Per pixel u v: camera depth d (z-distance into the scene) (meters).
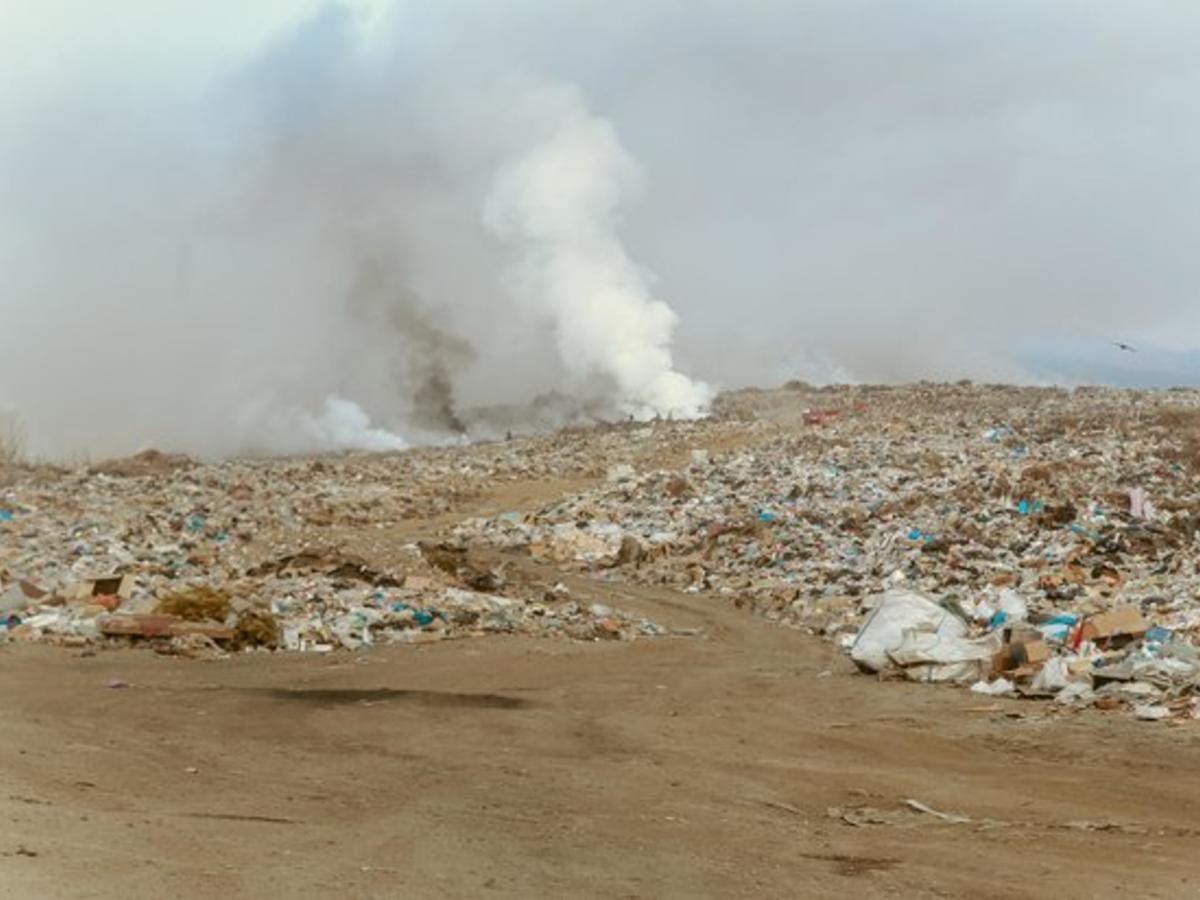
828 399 129.00
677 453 92.62
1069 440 72.38
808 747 17.23
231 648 28.36
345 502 69.75
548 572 51.53
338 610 32.12
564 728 18.39
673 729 18.45
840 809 13.14
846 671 25.52
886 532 49.03
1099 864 10.47
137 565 37.97
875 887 9.55
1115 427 77.25
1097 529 43.38
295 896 8.33
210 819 11.12
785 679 24.23
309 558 41.97
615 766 15.41
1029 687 22.03
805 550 48.75
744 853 10.66
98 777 13.13
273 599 32.25
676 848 10.76
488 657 27.39
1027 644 23.30
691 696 22.08
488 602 35.84
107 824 10.32
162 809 11.57
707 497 64.56
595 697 21.92
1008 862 10.50
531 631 33.66
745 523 54.97
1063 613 28.86
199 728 17.58
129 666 24.97
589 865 9.94
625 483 73.69
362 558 43.47
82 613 29.80
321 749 16.20
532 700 21.36
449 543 57.41
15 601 30.70
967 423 89.88
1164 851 11.06
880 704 21.09
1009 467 61.22
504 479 84.62
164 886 8.27
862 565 44.50
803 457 75.44
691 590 47.03
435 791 13.36
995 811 13.04
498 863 9.88
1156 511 46.75
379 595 34.62
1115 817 12.73
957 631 24.55
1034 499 51.47
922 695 21.94
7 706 18.75
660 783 14.28
